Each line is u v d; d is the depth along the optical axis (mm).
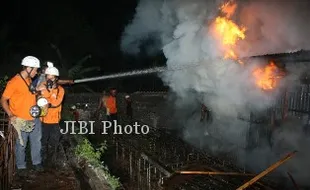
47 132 5879
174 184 7066
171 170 7711
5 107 4621
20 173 5465
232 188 6609
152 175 8492
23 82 4793
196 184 6910
